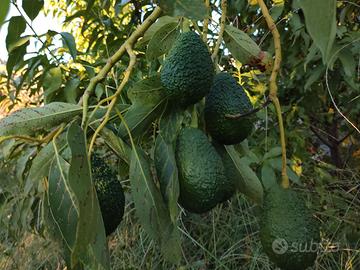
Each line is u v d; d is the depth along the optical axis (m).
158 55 1.04
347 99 2.74
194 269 2.50
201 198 0.83
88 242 0.68
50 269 2.77
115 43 2.37
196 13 0.81
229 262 2.48
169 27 1.02
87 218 0.69
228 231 2.69
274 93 0.91
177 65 0.88
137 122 0.92
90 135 0.91
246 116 0.93
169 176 0.85
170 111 0.91
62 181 0.77
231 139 0.95
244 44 1.09
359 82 2.41
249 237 2.56
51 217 0.81
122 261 2.56
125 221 2.78
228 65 2.21
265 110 2.46
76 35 3.71
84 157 0.72
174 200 0.82
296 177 2.17
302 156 2.70
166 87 0.89
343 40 1.81
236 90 0.95
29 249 2.81
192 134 0.87
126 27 2.39
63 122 0.88
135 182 0.84
